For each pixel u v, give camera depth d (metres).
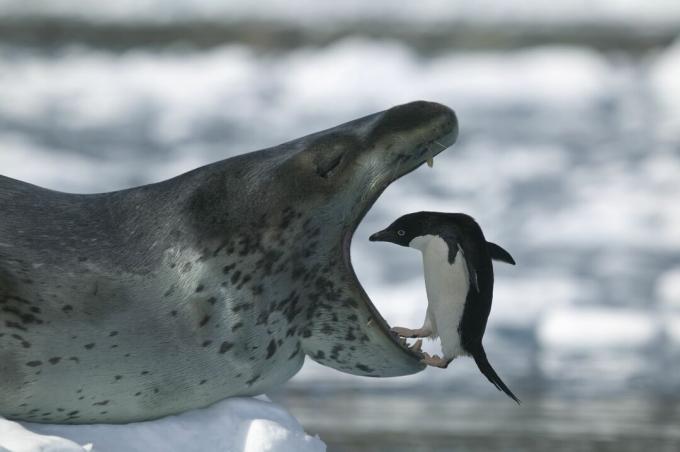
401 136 14.94
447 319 15.79
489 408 28.14
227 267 14.57
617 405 28.77
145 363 14.25
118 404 14.34
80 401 14.16
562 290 43.62
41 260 14.15
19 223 14.55
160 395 14.49
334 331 15.43
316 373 32.12
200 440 14.47
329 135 15.16
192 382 14.58
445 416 27.20
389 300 40.75
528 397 29.45
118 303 14.19
